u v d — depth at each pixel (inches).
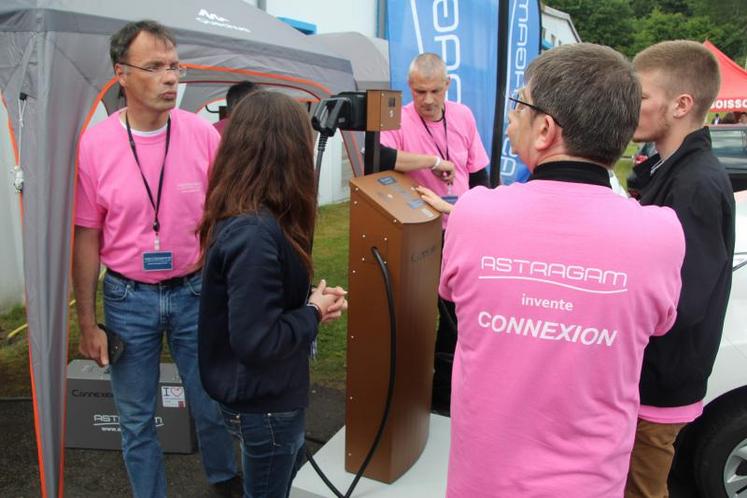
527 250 41.4
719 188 56.6
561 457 41.4
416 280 82.1
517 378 41.7
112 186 77.6
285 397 60.5
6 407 123.6
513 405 42.0
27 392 130.1
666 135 63.8
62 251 75.5
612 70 41.2
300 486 87.6
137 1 96.2
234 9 126.4
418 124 107.4
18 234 176.2
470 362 43.9
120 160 78.0
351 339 84.6
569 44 44.1
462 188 110.4
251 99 57.2
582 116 40.8
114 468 104.5
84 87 78.9
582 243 40.6
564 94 41.3
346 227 293.0
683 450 91.4
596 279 40.2
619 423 42.2
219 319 58.1
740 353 82.4
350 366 85.6
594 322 40.2
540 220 41.5
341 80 144.9
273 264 54.8
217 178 57.5
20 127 73.1
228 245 54.3
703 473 87.1
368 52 260.8
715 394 83.4
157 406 107.2
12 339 157.9
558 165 42.4
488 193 44.8
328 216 314.0
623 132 41.5
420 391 89.4
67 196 75.7
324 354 150.6
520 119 45.6
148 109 77.4
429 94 103.8
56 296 75.0
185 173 80.9
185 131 82.0
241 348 53.7
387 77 264.7
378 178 84.8
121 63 75.2
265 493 64.7
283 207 56.9
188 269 82.6
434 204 86.8
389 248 78.6
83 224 79.4
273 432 61.2
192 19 104.2
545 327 40.9
